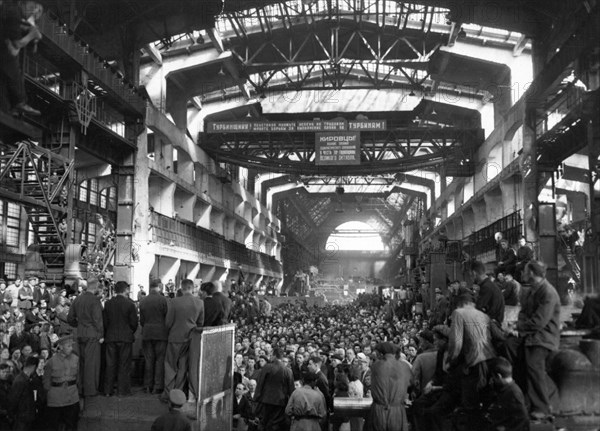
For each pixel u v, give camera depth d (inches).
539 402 309.7
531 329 315.6
